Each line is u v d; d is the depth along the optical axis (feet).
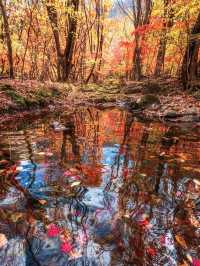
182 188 12.02
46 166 13.97
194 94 39.01
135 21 71.51
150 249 8.03
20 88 34.78
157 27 44.75
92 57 77.97
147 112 33.53
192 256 7.81
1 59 55.83
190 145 18.79
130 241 8.32
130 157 15.99
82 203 10.38
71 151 16.78
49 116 29.35
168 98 38.70
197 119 28.73
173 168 14.29
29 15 54.49
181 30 42.45
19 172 13.03
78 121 27.20
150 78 60.23
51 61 69.72
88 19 76.48
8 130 21.57
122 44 66.64
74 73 71.56
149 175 13.35
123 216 9.61
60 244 8.04
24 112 30.09
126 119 29.40
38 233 8.46
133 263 7.46
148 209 10.18
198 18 39.42
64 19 59.67
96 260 7.50
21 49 57.31
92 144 18.56
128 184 12.28
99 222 9.20
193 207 10.43
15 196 10.64
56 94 42.78
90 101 44.32
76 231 8.67
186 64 42.63
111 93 52.80
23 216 9.30
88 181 12.41
